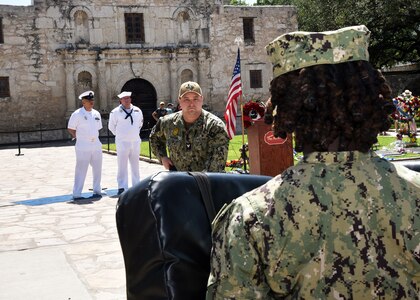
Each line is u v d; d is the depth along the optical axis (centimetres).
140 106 3300
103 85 3194
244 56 3447
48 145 2938
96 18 3183
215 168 486
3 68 3059
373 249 152
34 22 3097
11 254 653
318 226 154
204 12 3369
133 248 236
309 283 153
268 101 180
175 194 234
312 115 162
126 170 1181
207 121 500
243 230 158
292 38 168
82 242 709
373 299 151
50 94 3139
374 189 156
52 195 1170
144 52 3256
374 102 162
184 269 221
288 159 695
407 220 154
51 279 546
